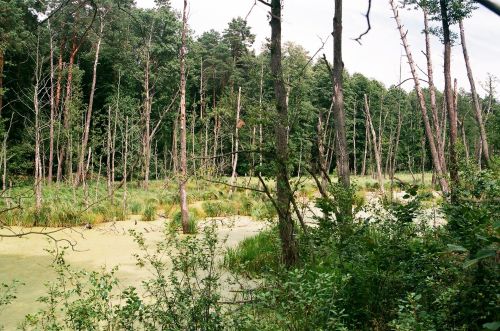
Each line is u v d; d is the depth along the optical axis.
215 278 4.68
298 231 7.40
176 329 4.20
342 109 9.42
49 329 4.73
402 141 50.62
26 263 11.06
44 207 16.92
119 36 33.62
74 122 27.80
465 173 5.93
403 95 53.44
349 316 4.72
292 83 8.53
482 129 19.30
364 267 4.95
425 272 4.62
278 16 8.31
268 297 4.19
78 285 5.07
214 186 27.06
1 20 22.27
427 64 16.89
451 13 13.41
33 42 25.25
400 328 3.48
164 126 39.53
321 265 6.11
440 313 3.94
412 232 5.28
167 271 9.41
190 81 43.59
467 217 4.45
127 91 38.56
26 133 27.47
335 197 5.80
